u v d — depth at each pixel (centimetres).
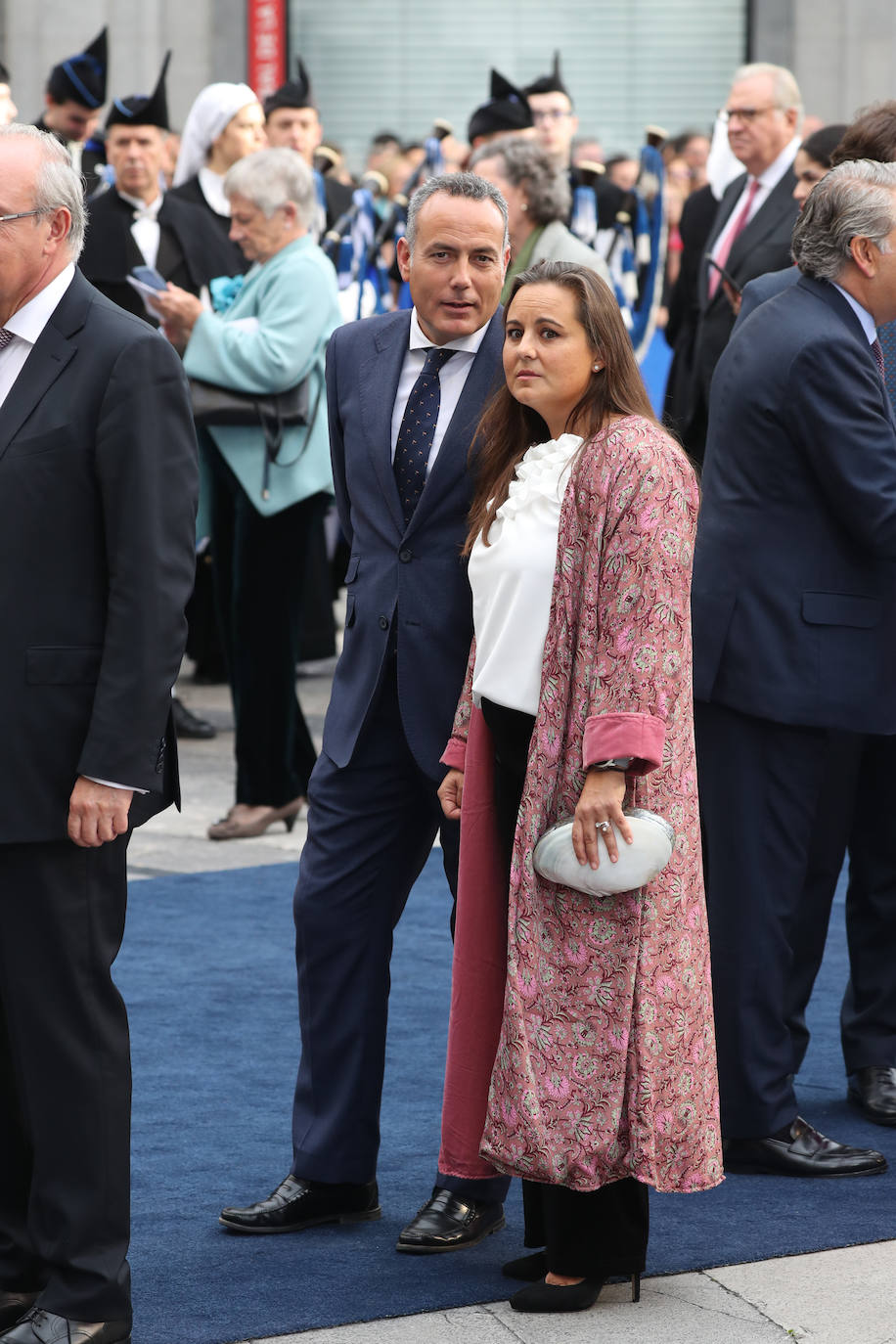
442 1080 889
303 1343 625
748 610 802
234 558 1310
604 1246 652
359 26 3475
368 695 725
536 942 642
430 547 716
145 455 593
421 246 708
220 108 1430
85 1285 607
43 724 596
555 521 651
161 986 1022
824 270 803
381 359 735
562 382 657
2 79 1538
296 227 1280
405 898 749
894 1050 873
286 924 1143
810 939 866
